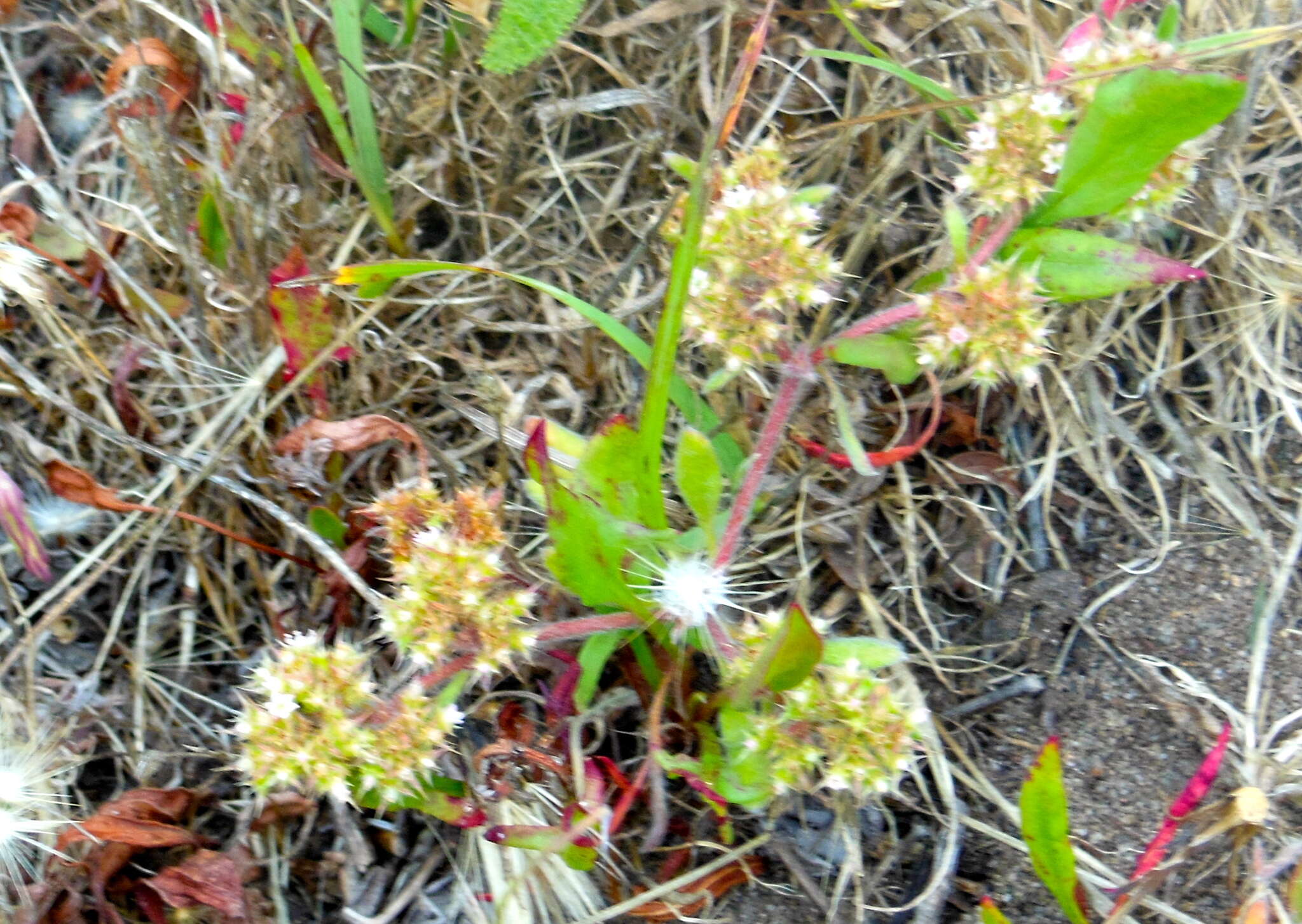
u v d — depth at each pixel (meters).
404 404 0.17
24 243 0.16
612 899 0.15
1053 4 0.17
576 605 0.15
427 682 0.12
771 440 0.13
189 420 0.17
